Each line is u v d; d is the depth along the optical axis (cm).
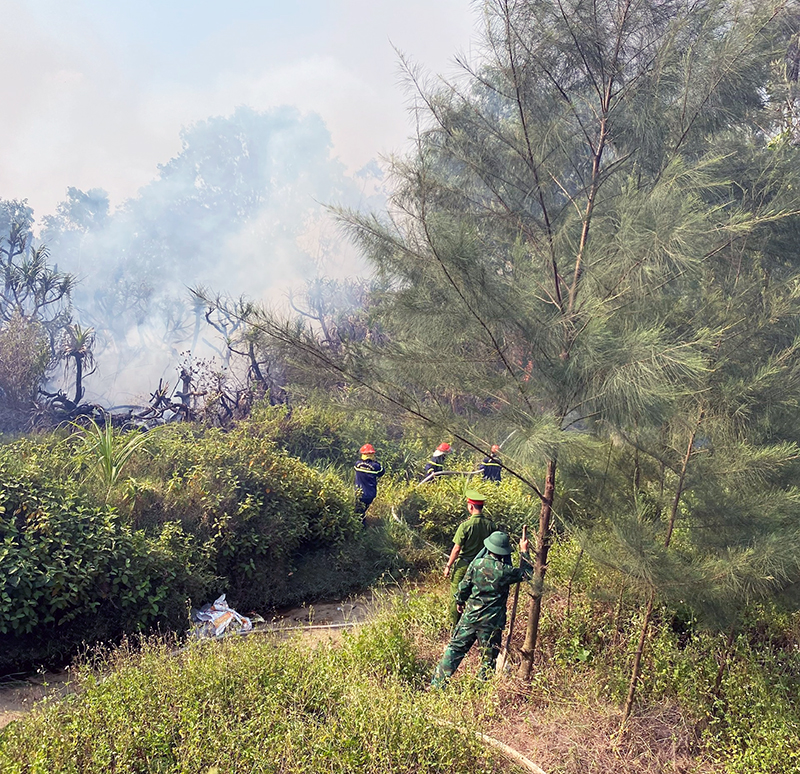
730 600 439
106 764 394
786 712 486
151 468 914
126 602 649
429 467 1115
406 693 499
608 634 591
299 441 1264
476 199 522
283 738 421
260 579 794
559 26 486
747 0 473
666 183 434
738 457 447
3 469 742
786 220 472
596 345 423
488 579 533
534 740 469
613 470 526
